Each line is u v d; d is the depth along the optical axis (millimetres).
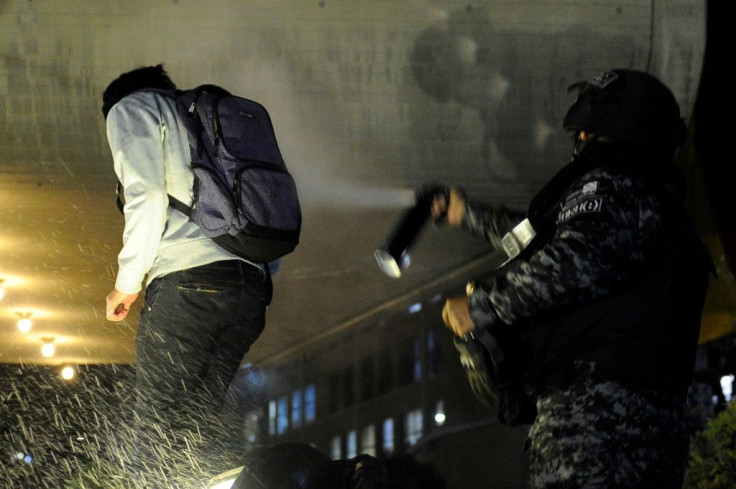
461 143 5375
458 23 5281
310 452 2256
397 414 11578
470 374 2510
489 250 6684
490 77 5320
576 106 2500
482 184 5445
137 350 3244
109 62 5145
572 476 2250
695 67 5324
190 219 3195
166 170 3174
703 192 6266
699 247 2457
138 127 3127
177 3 5129
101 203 5770
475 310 2377
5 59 5109
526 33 5309
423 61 5297
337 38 5234
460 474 9906
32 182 5383
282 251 3248
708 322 6309
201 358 3209
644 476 2252
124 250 3092
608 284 2312
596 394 2285
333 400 12375
